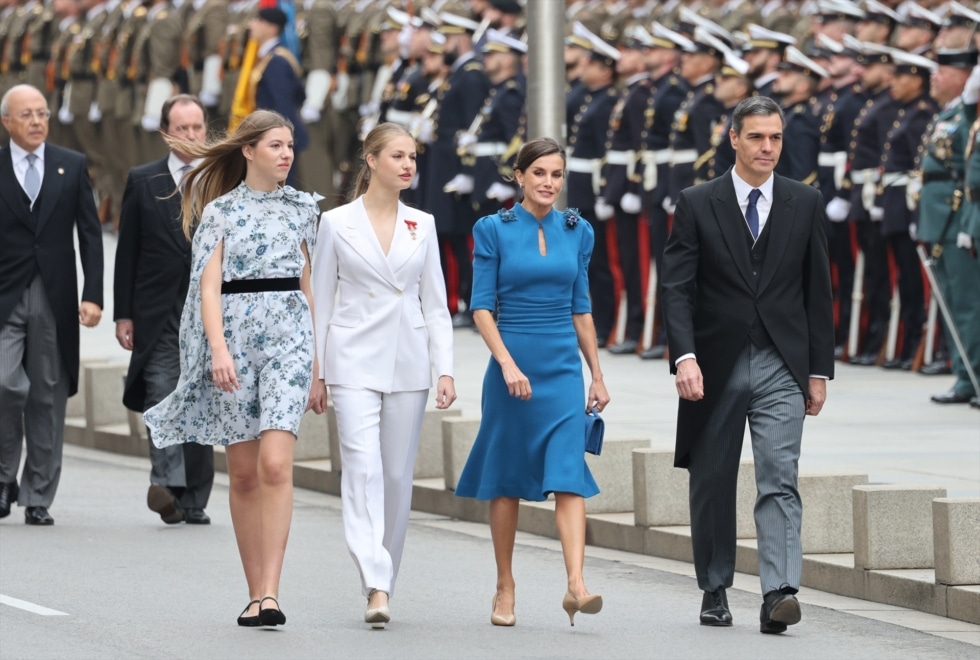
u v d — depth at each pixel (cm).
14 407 3903
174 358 3888
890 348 5800
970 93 4950
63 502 4253
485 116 6562
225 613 3014
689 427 2917
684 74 5934
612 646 2789
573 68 6506
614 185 6169
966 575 3009
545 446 2914
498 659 2695
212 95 8588
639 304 6272
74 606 3061
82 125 9625
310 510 4194
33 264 3903
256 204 2900
